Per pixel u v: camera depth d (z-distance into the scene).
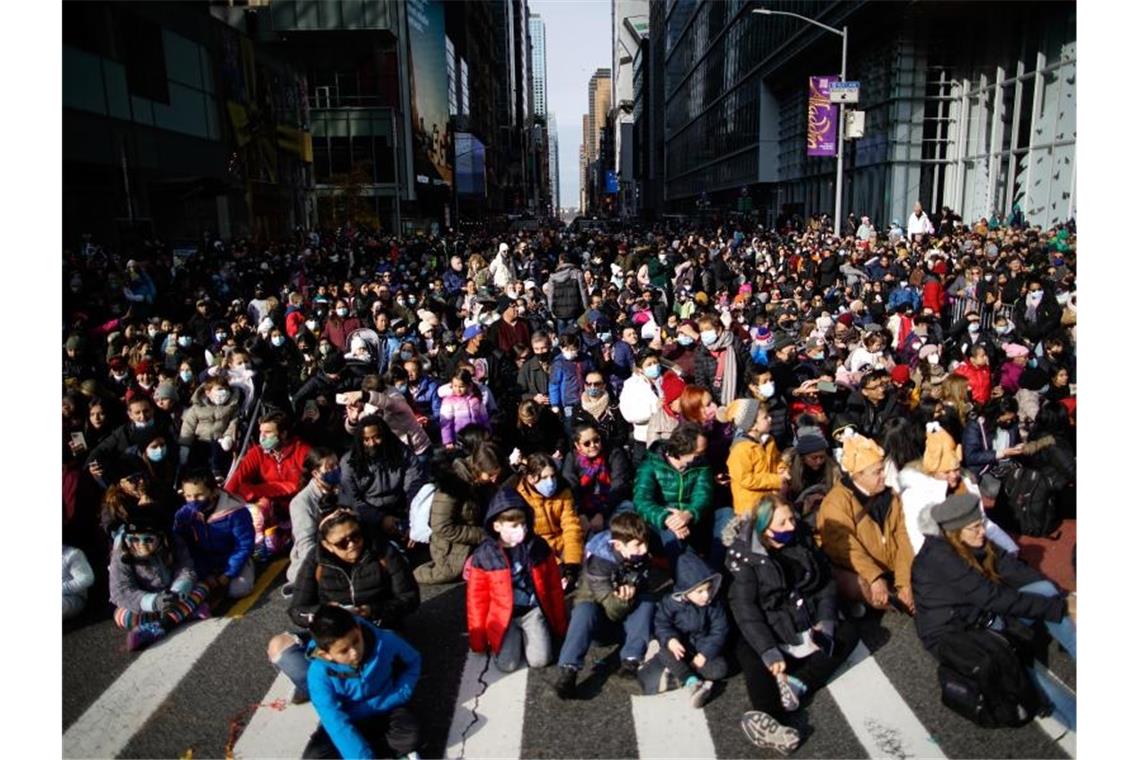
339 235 37.12
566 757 4.41
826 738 4.49
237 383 9.33
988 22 30.89
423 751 4.50
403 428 8.05
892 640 5.47
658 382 8.51
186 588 5.96
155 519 5.95
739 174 66.25
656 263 19.94
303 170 40.47
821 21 39.97
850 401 8.27
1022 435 7.30
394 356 10.58
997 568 4.84
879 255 21.02
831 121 30.17
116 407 8.20
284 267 23.44
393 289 18.17
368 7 49.09
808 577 4.85
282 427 7.44
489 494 6.30
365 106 53.22
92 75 19.55
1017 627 4.78
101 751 4.59
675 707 4.86
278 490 7.41
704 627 4.98
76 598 6.14
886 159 35.25
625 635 5.42
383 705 4.39
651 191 132.25
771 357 10.59
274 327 12.20
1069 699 4.50
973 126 32.59
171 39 24.00
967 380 7.48
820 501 6.32
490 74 128.00
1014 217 26.25
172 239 26.11
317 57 52.22
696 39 87.31
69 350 10.88
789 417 8.62
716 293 18.72
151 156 22.52
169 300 15.92
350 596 5.05
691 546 6.23
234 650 5.68
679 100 101.88
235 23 38.00
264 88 33.62
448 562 6.31
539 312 14.37
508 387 10.86
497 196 131.62
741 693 4.97
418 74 62.56
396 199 51.53
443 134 72.00
